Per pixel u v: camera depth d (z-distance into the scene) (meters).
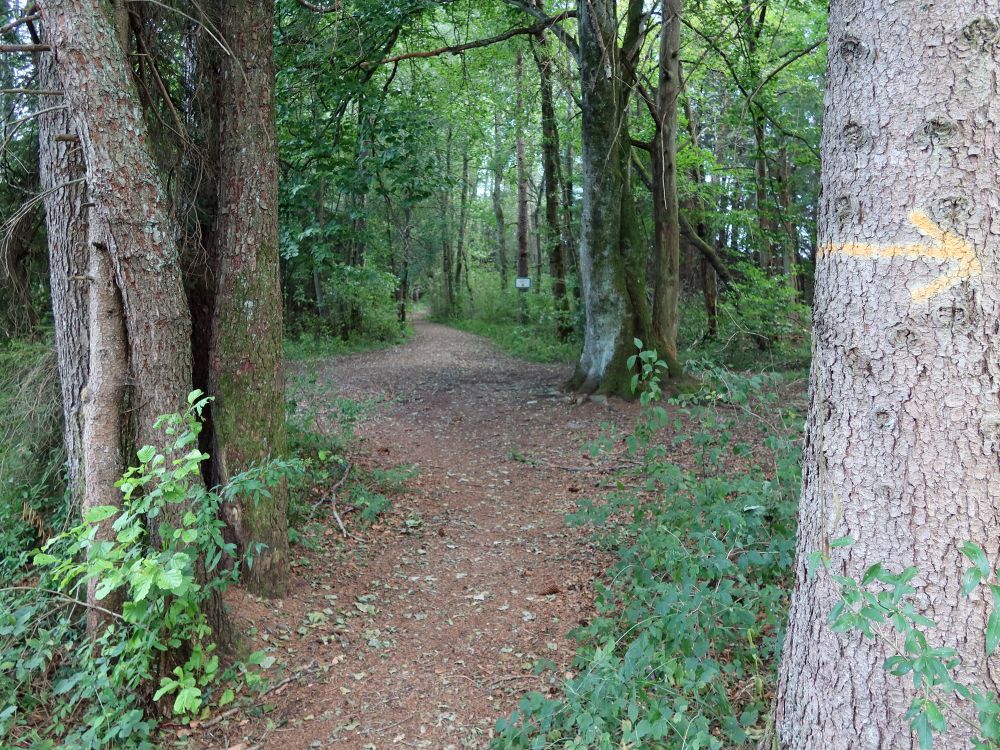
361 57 8.99
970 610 1.85
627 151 11.27
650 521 5.02
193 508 3.64
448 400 12.56
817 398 2.17
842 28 2.07
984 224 1.83
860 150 2.00
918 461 1.90
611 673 3.04
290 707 3.74
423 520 6.62
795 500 4.26
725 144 18.47
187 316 3.72
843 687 2.06
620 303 11.26
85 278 3.44
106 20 3.29
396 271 28.70
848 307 2.03
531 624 4.59
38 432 4.46
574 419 10.35
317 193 9.48
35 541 4.47
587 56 10.82
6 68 4.63
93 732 3.05
